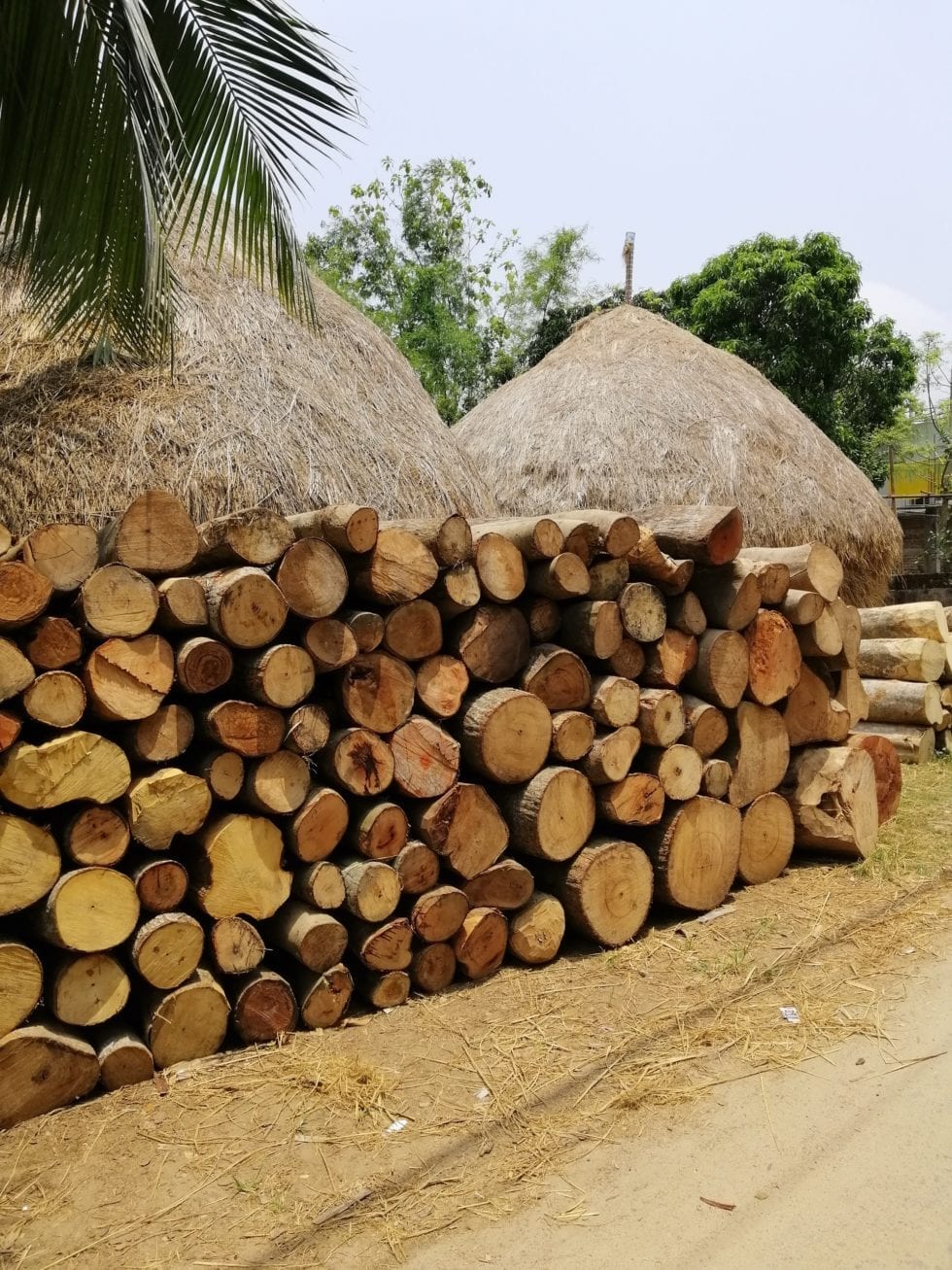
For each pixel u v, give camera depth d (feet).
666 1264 7.27
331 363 19.01
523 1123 9.05
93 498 13.98
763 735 14.67
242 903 10.27
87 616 9.22
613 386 30.30
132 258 12.96
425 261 64.75
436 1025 10.82
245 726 10.07
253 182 13.91
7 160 12.65
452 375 61.87
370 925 11.07
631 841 13.34
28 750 8.93
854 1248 7.40
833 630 15.38
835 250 56.08
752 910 13.97
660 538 14.01
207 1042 10.06
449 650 11.88
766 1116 9.17
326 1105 9.30
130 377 15.76
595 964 12.36
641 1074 9.86
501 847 11.98
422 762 11.28
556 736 12.13
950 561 42.24
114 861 9.48
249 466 15.28
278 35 12.66
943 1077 9.74
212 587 10.00
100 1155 8.53
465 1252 7.45
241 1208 7.91
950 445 60.85
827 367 56.75
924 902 14.14
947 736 23.02
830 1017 10.98
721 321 57.47
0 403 14.64
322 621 10.47
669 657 13.33
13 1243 7.50
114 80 11.85
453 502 18.35
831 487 29.30
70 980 9.27
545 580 12.18
